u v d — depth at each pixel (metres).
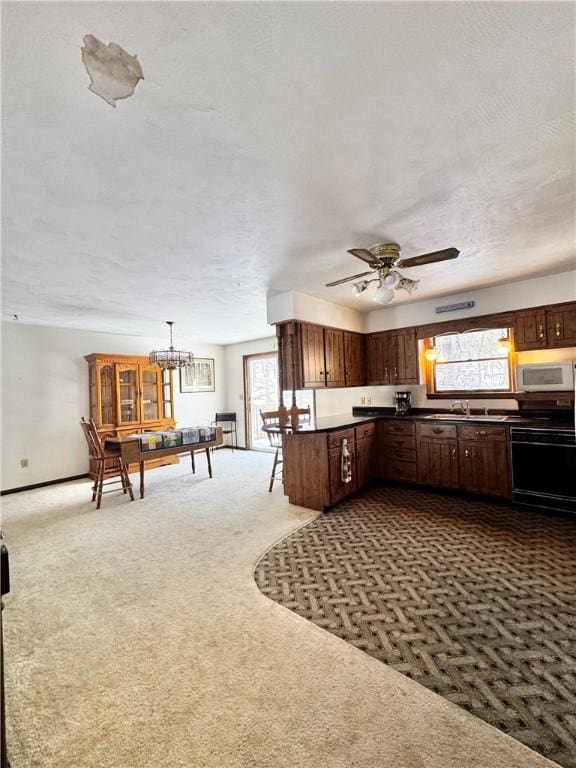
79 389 5.72
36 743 1.32
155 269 3.09
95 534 3.30
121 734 1.34
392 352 4.98
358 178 1.86
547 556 2.59
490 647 1.74
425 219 2.37
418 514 3.50
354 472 4.08
